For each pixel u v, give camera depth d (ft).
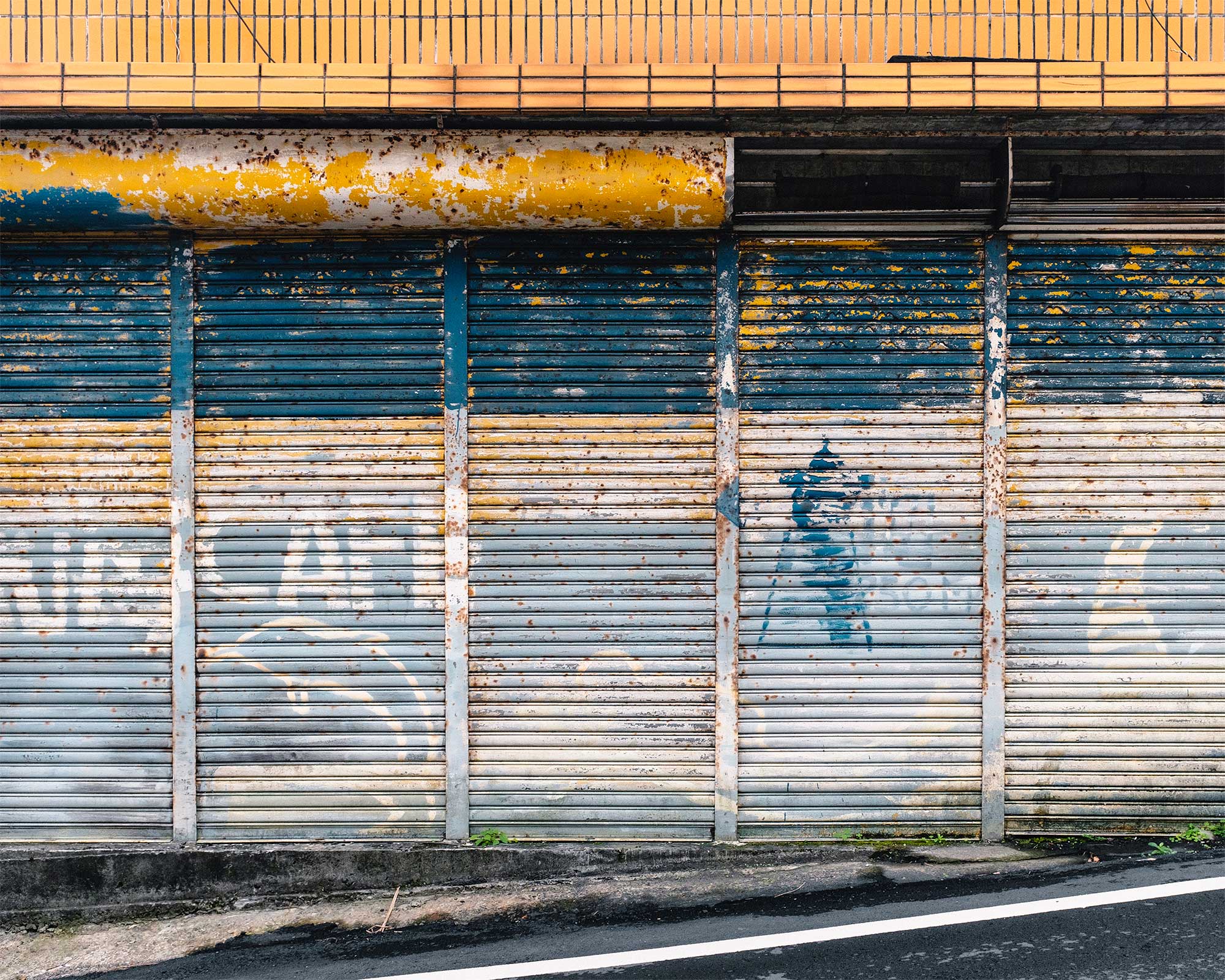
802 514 18.86
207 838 18.86
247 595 18.80
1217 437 18.90
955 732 18.93
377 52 18.49
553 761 18.90
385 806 18.93
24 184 17.24
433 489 18.88
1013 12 18.57
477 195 17.61
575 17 18.51
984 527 18.84
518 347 18.80
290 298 18.78
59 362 18.67
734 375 18.76
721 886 17.54
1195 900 16.24
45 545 18.72
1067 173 18.83
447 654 18.80
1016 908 16.10
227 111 16.43
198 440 18.75
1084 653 18.94
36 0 18.39
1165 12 18.51
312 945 16.22
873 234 18.69
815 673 18.90
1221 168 18.75
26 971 16.01
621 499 18.84
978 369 18.81
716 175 17.53
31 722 18.83
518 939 15.92
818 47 18.53
